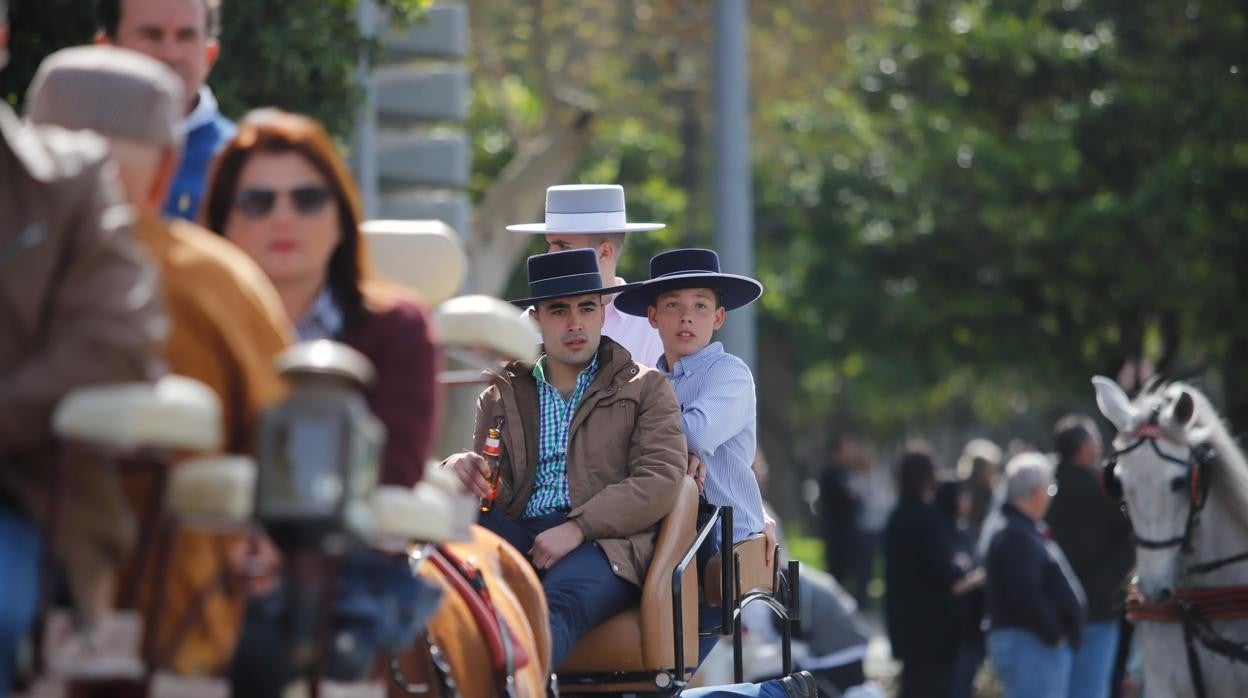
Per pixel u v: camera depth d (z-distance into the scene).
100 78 11.01
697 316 21.75
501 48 70.75
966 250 72.19
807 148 79.50
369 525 10.62
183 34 15.34
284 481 10.16
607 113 88.19
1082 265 67.50
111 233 10.19
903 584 42.09
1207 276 67.00
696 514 19.27
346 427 10.24
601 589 18.08
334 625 11.78
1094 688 40.31
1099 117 68.38
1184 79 68.00
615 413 19.16
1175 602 28.38
